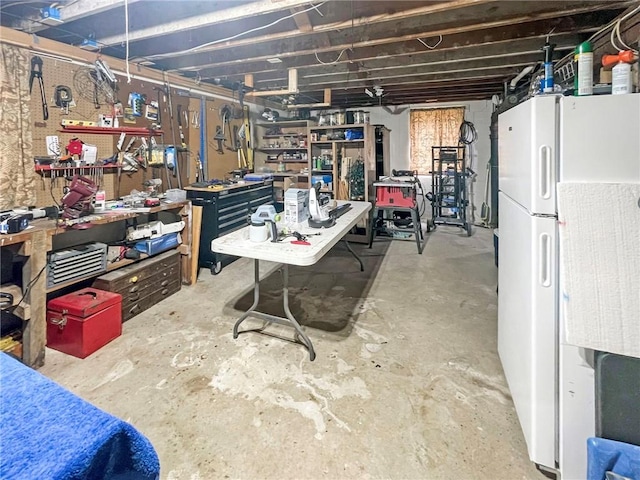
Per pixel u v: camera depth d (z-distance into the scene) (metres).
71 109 2.91
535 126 1.30
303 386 2.00
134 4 2.66
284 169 6.14
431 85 5.12
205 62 3.76
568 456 1.32
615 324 1.14
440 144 6.55
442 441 1.62
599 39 2.74
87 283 2.79
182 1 2.57
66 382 2.03
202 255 4.01
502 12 2.62
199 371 2.14
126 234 3.26
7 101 2.48
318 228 2.66
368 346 2.43
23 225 2.14
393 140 6.79
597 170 1.23
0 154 2.46
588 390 1.28
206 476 1.44
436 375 2.10
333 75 4.67
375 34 3.04
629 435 1.19
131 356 2.30
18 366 0.68
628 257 1.15
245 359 2.27
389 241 5.45
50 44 2.71
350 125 5.21
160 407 1.83
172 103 4.07
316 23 2.69
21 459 0.47
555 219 1.31
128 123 3.47
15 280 2.38
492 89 5.46
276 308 3.04
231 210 4.24
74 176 2.71
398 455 1.54
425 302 3.16
